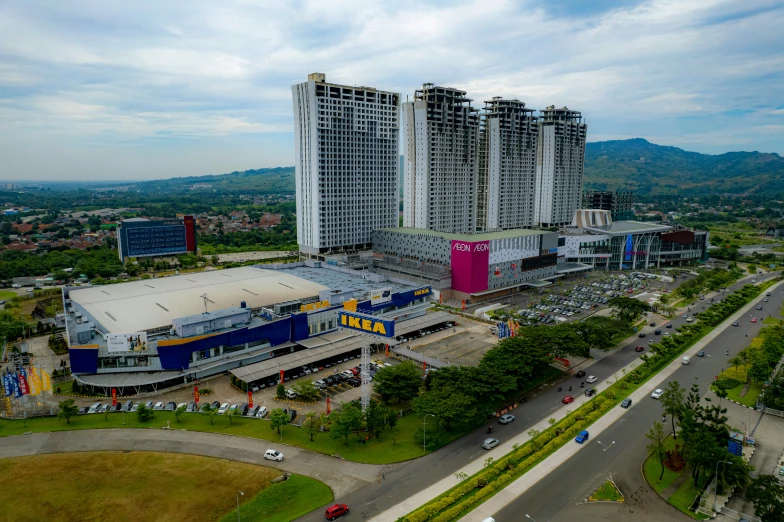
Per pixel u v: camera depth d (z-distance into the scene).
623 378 150.00
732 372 157.88
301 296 195.00
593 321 182.50
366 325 122.25
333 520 87.25
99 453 109.25
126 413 128.75
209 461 105.94
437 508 89.00
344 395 140.50
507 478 99.25
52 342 183.75
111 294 192.62
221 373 157.50
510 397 139.25
